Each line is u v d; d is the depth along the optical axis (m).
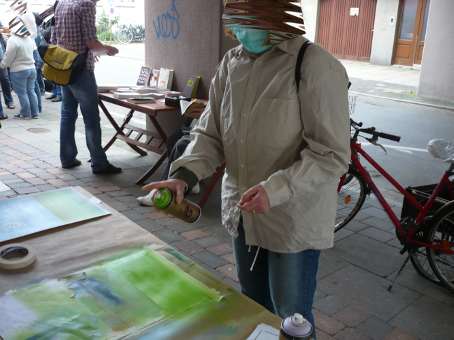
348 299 3.03
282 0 1.49
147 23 5.61
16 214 1.79
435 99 11.67
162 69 5.46
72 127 5.06
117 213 1.88
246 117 1.62
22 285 1.35
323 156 1.50
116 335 1.17
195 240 3.70
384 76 15.56
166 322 1.23
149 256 1.54
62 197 1.99
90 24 4.54
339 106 1.50
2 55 7.87
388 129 8.43
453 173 3.18
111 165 5.10
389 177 3.48
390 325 2.79
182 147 4.31
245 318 1.26
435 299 3.08
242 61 1.67
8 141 6.14
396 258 3.61
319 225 1.66
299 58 1.52
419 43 17.48
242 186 1.72
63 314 1.23
